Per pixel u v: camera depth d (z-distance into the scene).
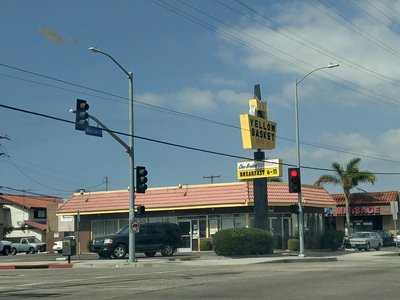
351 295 14.81
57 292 16.61
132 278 21.09
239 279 19.77
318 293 15.32
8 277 23.41
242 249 35.75
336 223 65.94
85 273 24.84
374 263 29.03
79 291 16.73
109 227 49.25
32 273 25.95
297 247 42.28
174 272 23.97
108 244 36.09
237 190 44.19
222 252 36.00
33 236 71.56
